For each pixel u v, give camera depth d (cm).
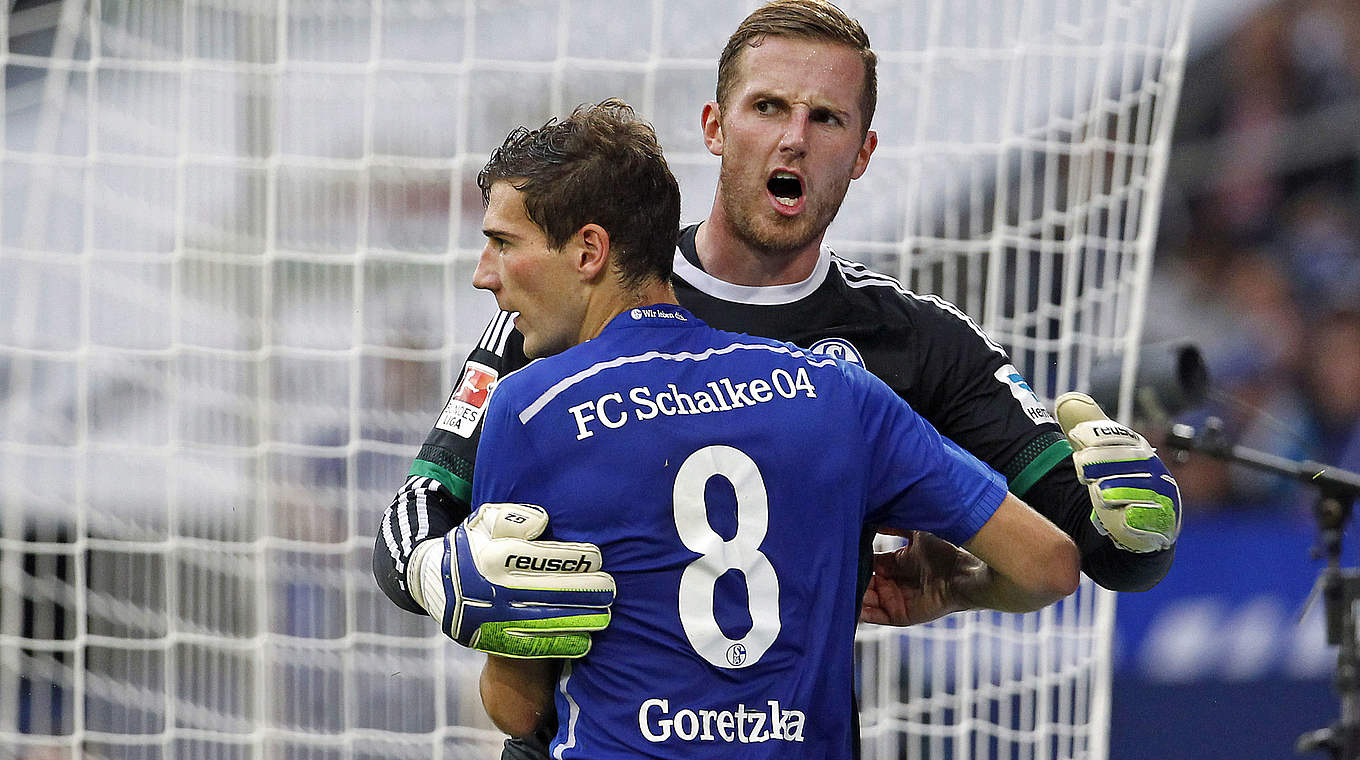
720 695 675
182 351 1532
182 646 1603
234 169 1578
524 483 690
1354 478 1146
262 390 1545
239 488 1631
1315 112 2948
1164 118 1320
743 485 684
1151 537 753
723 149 844
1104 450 755
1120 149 1366
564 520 684
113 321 1653
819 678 696
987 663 1413
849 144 827
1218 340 2891
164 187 1588
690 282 871
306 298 1634
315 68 1522
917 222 1517
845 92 815
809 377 717
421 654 1641
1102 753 1293
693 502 677
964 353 878
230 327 1627
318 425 1662
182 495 1628
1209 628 2186
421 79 1647
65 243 1669
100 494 1648
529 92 1667
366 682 1642
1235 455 1152
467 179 1675
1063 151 1390
